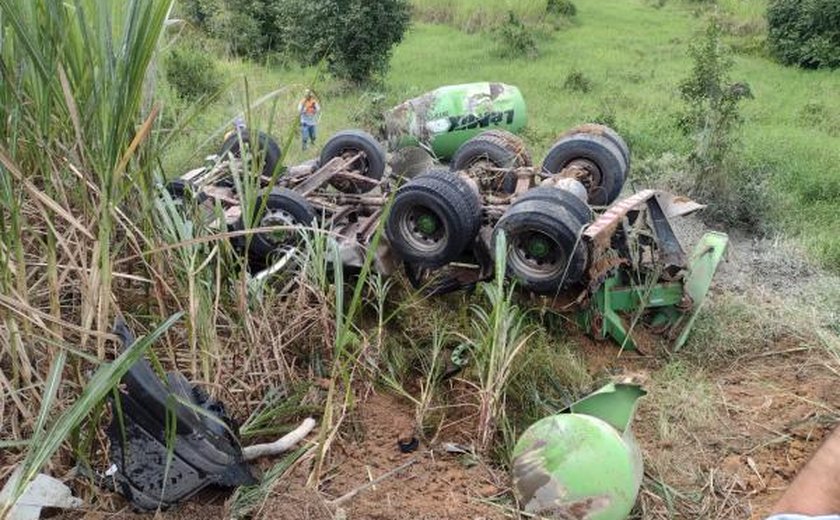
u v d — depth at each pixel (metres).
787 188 8.62
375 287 4.82
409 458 3.86
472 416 4.28
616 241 5.28
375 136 10.26
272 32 15.71
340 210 5.93
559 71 17.30
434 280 5.46
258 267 5.56
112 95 2.67
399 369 4.62
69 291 3.29
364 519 3.35
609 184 6.99
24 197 3.01
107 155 2.76
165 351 3.62
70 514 3.14
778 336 5.45
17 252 2.80
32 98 2.74
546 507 3.33
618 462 3.28
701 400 4.58
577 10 27.53
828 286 6.29
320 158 7.33
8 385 2.92
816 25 18.81
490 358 4.02
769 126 12.27
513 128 9.65
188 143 6.35
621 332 5.21
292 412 3.91
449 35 23.03
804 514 1.80
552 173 7.07
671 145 9.82
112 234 3.15
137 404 2.86
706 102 10.70
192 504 3.22
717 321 5.48
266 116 8.60
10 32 2.65
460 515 3.42
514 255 4.93
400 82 15.67
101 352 2.87
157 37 2.68
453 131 9.28
